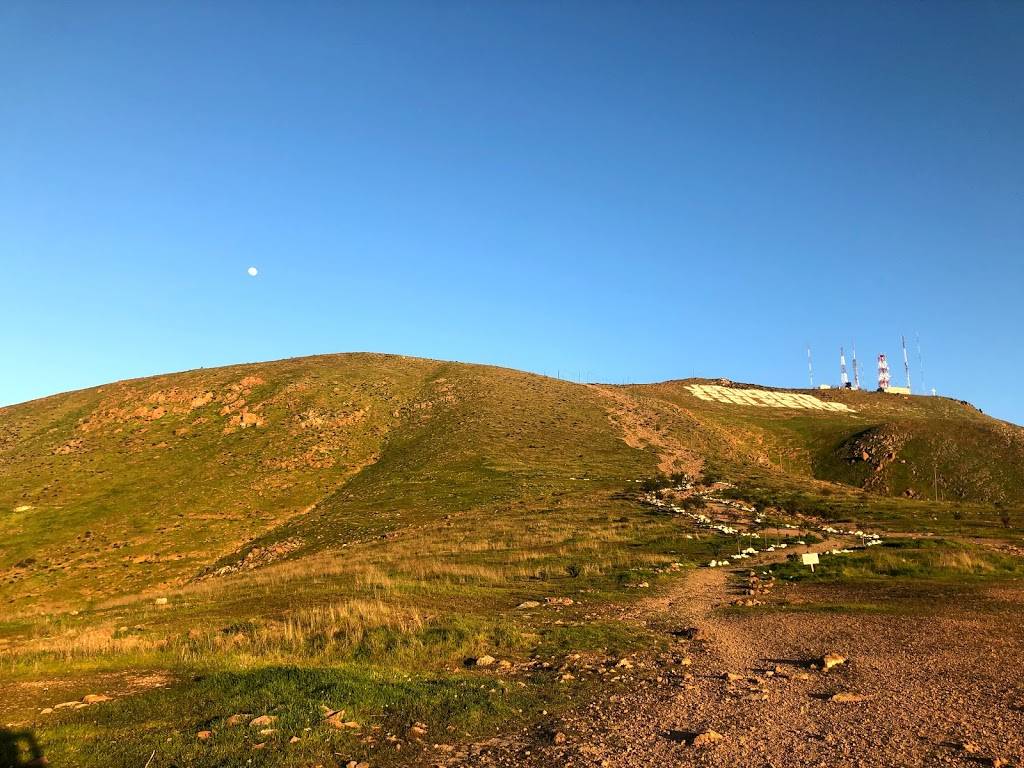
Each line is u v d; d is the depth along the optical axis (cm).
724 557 3198
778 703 971
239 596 2469
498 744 855
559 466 7506
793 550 3422
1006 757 720
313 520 6019
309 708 966
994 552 2902
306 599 2208
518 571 2800
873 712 901
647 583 2450
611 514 4891
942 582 2247
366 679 1134
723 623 1697
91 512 6688
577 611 1944
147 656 1398
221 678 1147
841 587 2239
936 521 4953
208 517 6519
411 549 3688
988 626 1486
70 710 1001
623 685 1127
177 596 2731
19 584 5050
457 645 1456
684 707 975
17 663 1357
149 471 8025
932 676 1080
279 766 763
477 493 6141
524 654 1410
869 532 4403
